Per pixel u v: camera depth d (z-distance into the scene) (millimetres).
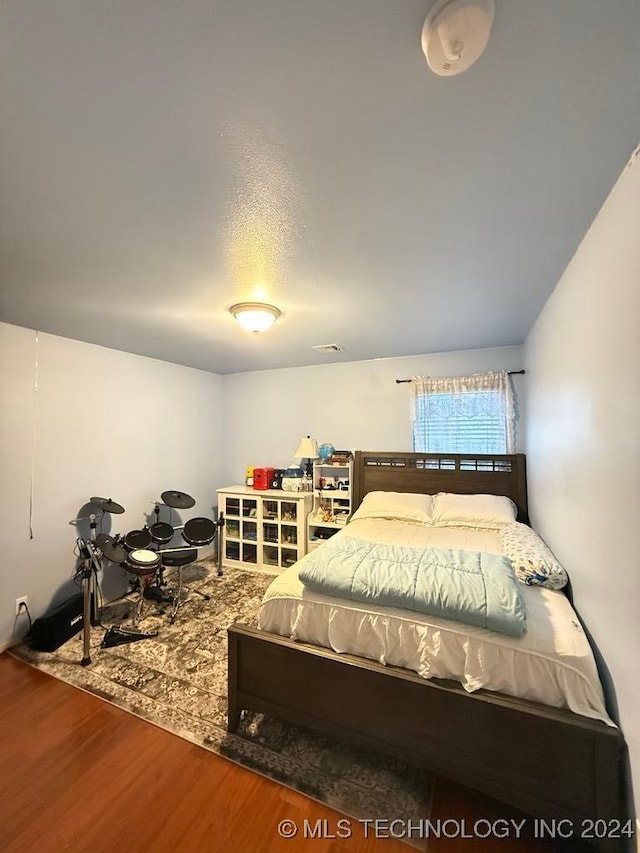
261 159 1021
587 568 1476
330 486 3830
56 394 2828
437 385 3484
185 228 1374
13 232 1389
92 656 2314
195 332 2773
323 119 885
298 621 1675
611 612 1217
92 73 765
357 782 1470
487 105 846
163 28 678
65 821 1319
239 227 1372
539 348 2426
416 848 1240
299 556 3648
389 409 3758
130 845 1244
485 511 2943
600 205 1254
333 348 3324
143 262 1639
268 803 1384
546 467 2273
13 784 1464
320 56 731
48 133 915
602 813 1132
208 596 3203
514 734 1264
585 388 1470
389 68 755
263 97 824
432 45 681
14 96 811
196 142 953
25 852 1224
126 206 1234
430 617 1499
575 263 1584
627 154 1015
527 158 1027
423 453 3527
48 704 1899
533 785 1231
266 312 2191
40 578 2684
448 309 2297
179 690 1996
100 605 2973
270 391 4344
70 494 2910
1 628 2441
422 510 3154
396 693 1435
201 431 4309
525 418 3164
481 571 1644
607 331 1228
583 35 684
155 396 3719
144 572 2764
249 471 4234
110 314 2342
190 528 3307
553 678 1286
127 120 882
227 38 698
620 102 834
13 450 2561
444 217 1323
